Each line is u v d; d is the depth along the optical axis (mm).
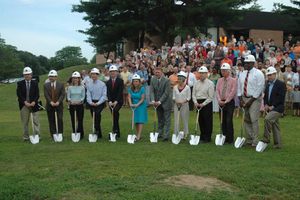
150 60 17484
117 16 25234
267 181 5004
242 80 7898
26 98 8930
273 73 7438
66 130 10695
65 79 28188
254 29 31656
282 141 8328
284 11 26109
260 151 7129
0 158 6625
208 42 18812
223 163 6027
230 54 15875
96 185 4906
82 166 5914
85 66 33250
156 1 23484
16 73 70062
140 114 8734
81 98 9180
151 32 28031
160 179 5184
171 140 8742
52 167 5859
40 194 4594
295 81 13438
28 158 6617
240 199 4379
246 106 7812
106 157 6512
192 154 6797
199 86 8492
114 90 9281
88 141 8656
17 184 4969
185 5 25500
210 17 24641
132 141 8344
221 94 8273
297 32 33438
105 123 11953
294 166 5820
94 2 25875
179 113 8617
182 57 16734
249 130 8016
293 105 13203
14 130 11039
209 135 8445
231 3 23594
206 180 5152
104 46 30391
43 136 9711
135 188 4730
